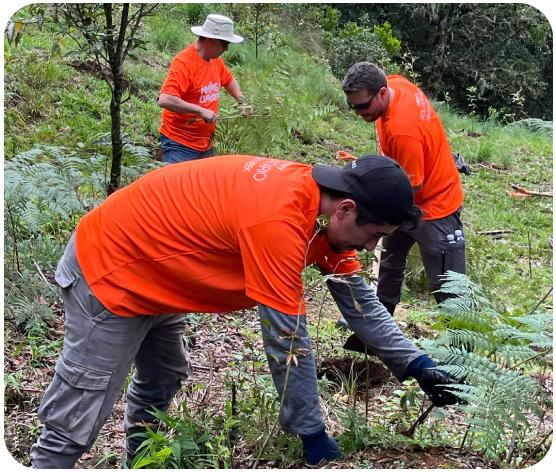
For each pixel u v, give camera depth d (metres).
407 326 5.11
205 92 5.36
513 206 9.69
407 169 3.92
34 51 8.70
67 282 2.53
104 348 2.51
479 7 19.75
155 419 2.97
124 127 7.66
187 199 2.40
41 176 4.04
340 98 11.97
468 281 2.76
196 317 4.43
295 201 2.29
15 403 3.41
